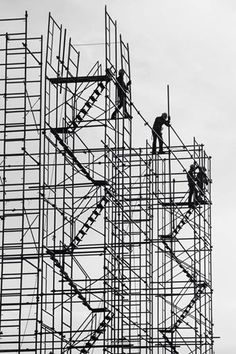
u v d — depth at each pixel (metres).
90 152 63.03
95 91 63.12
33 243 60.62
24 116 61.12
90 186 61.81
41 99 61.34
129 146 65.19
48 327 60.41
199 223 76.94
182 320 75.62
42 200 61.41
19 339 59.19
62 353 61.34
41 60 61.62
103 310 61.03
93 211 62.06
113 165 62.56
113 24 63.91
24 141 60.84
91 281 63.91
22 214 60.47
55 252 60.78
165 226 77.88
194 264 75.94
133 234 75.06
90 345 61.41
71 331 60.94
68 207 62.38
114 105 62.34
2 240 60.47
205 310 77.19
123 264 65.38
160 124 73.56
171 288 73.88
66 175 61.91
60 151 62.09
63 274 61.16
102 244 60.69
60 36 63.22
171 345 74.06
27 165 61.00
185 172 74.19
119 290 62.50
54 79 62.03
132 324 67.00
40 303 60.22
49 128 61.34
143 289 72.56
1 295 59.88
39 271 60.22
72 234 62.00
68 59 63.59
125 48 66.19
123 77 64.75
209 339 77.69
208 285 76.69
